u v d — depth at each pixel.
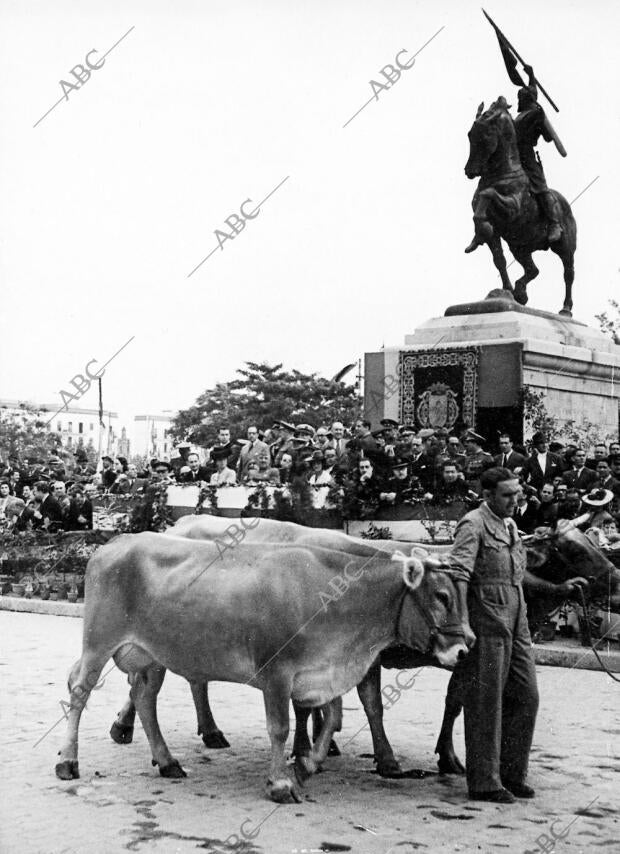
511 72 21.27
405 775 8.64
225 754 9.31
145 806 7.73
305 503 16.84
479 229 20.62
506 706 8.16
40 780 8.39
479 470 16.44
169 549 8.47
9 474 28.34
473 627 8.02
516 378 19.78
